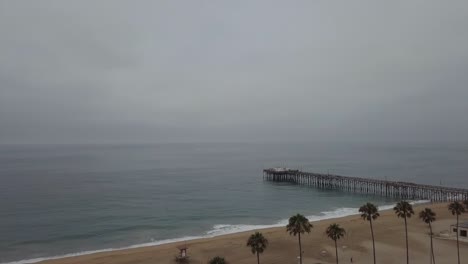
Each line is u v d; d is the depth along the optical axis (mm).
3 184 163375
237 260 63562
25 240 80500
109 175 197875
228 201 125812
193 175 197875
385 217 93125
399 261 61969
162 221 97812
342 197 131500
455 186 155625
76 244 77875
